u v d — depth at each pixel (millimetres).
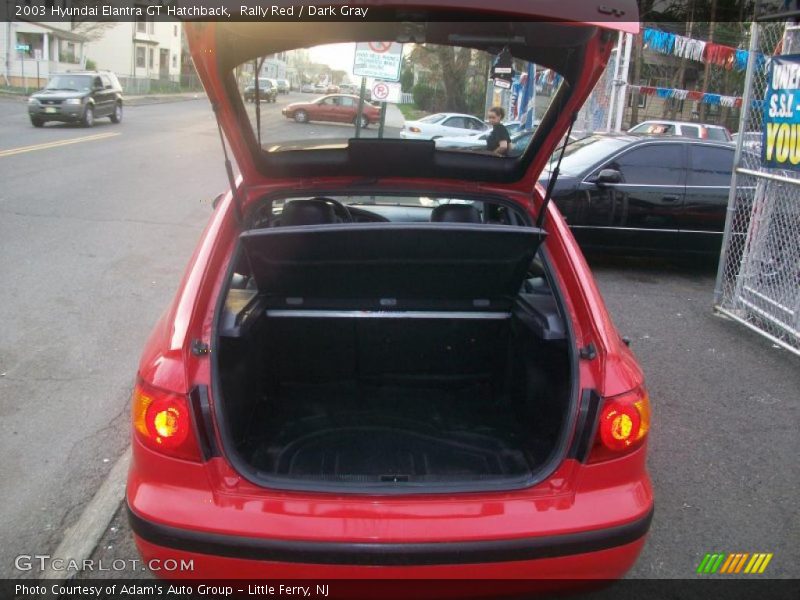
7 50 40188
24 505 3350
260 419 3174
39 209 9898
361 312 3262
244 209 3295
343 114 5492
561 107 2930
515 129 3752
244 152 3182
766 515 3457
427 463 2824
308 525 2178
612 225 7773
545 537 2199
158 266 7324
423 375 3566
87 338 5371
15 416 4180
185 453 2262
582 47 2615
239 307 2826
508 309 3330
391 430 3102
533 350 3002
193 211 10305
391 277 3035
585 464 2330
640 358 5445
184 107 38438
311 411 3293
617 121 15930
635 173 7762
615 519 2266
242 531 2168
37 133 20703
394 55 3727
